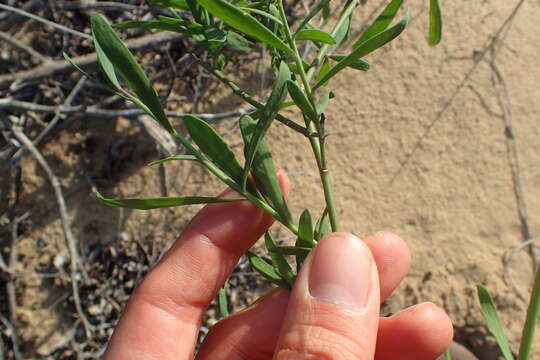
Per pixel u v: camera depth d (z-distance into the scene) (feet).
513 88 0.87
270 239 0.46
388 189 0.86
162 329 0.53
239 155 0.87
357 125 0.88
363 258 0.42
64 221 0.85
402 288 0.82
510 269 0.81
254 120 0.41
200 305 0.54
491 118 0.86
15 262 0.88
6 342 0.87
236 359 0.55
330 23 0.88
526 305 0.79
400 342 0.53
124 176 0.88
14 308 0.87
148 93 0.37
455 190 0.85
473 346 0.78
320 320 0.41
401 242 0.56
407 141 0.87
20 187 0.90
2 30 0.87
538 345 0.77
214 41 0.39
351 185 0.86
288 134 0.88
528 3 0.90
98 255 0.87
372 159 0.87
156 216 0.87
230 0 0.39
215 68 0.41
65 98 0.89
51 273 0.88
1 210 0.89
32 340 0.86
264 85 0.89
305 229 0.41
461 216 0.84
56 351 0.85
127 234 0.87
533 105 0.86
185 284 0.53
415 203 0.85
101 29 0.36
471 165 0.85
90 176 0.89
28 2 0.87
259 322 0.55
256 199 0.40
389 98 0.88
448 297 0.80
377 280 0.43
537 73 0.87
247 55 0.90
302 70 0.36
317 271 0.41
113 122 0.89
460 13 0.91
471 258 0.82
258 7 0.41
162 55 0.90
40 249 0.88
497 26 0.89
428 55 0.89
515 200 0.84
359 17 0.90
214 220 0.52
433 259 0.83
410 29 0.90
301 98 0.35
